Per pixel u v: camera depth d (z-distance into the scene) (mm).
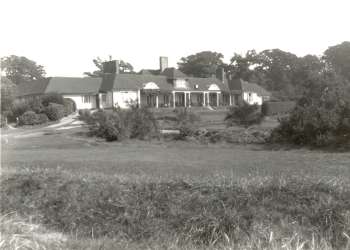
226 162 19266
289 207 9539
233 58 112750
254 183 10336
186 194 10203
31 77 114375
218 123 43562
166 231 9508
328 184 10062
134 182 10852
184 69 108500
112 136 33312
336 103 25094
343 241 8547
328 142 24188
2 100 56000
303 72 109875
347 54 110812
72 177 11516
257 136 28859
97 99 70812
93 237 9484
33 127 50312
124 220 9945
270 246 8039
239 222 9211
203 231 9258
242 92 84375
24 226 9195
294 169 16516
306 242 8227
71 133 39031
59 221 10305
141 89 72250
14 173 11828
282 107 61031
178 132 34406
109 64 78062
